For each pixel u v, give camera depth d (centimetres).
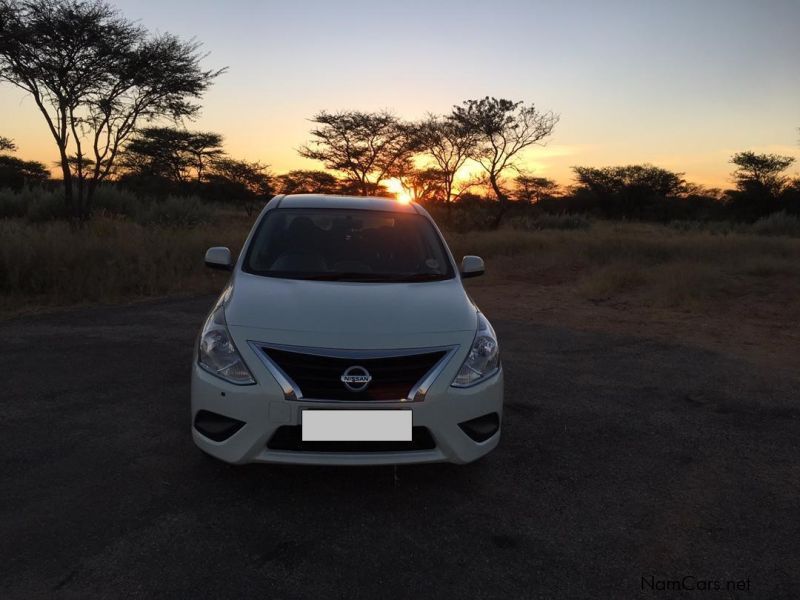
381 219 459
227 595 229
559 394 488
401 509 298
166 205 1983
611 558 265
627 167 5388
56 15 1470
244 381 287
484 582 245
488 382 312
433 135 3238
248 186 4528
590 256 1516
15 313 712
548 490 325
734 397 496
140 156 3875
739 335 732
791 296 984
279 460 284
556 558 263
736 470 359
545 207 5622
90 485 309
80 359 530
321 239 424
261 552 258
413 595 235
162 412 412
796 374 568
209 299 839
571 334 716
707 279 1088
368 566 251
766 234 3005
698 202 5444
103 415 404
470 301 371
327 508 295
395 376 289
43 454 343
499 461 358
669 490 331
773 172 4481
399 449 292
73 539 262
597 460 366
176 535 267
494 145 3055
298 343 288
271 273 384
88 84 1580
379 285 368
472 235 2056
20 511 282
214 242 1170
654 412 455
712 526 295
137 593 229
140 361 530
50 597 224
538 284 1152
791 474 356
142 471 326
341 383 284
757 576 256
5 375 480
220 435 293
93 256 930
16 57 1456
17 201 2044
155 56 1611
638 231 3175
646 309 895
